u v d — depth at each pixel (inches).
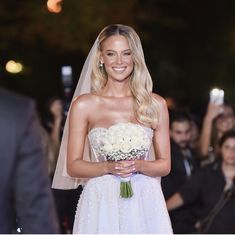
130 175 341.4
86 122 348.2
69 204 447.8
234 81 1341.0
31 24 1092.5
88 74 355.9
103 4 1099.9
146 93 347.3
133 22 1141.1
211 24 1378.0
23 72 1194.6
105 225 340.5
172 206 468.1
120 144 336.5
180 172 508.4
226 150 458.0
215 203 456.8
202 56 1378.0
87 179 354.0
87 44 1105.4
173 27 1307.8
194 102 1301.7
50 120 530.6
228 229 448.5
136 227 339.9
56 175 365.1
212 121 568.7
